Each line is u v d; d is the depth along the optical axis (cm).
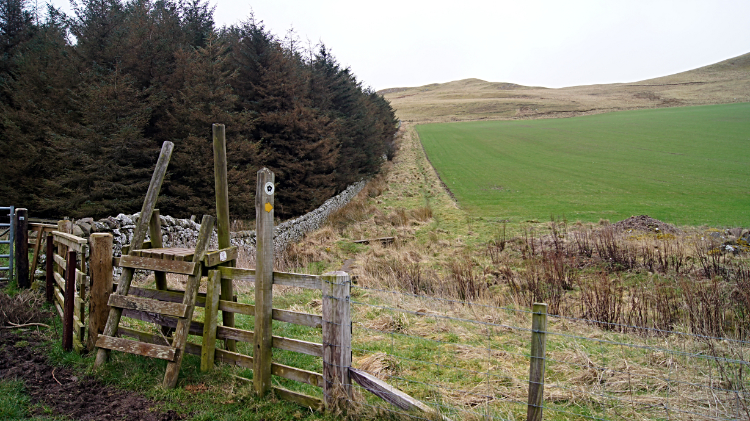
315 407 401
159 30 1681
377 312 745
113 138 1273
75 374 448
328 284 387
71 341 496
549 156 4097
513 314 738
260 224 406
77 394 414
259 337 415
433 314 719
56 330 542
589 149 4303
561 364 522
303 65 2541
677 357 525
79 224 810
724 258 963
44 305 620
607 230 1340
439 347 584
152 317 471
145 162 1465
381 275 1035
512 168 3600
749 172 2811
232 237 1262
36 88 1459
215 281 445
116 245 866
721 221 1698
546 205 2256
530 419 350
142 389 426
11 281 712
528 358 545
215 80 1551
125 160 1361
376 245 1482
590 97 10331
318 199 2109
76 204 1279
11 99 1606
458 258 1224
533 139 5312
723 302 703
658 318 676
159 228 527
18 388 408
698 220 1731
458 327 661
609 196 2414
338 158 2505
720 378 464
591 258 1116
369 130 3189
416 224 1872
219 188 467
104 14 1614
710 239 1166
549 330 664
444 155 4553
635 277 967
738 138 4153
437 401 432
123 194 1338
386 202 2561
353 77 3247
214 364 460
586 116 7600
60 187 1297
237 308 442
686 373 484
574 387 465
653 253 1076
